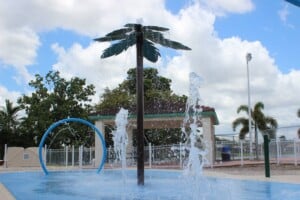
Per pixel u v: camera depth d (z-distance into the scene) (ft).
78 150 84.23
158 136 120.16
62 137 119.85
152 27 39.99
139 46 40.45
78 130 118.62
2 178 53.47
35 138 129.39
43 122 115.24
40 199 30.50
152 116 82.02
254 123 128.98
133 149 85.10
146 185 40.16
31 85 120.37
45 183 45.62
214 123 90.02
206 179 43.32
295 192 32.32
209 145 71.26
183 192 34.27
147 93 118.52
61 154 84.53
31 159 87.76
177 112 80.89
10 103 146.92
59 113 117.60
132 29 39.86
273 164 65.51
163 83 126.62
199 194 32.58
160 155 77.25
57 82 121.19
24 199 30.40
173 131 119.55
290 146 65.16
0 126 141.49
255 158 81.71
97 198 30.99
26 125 120.37
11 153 88.02
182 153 75.82
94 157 84.43
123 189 37.29
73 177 54.13
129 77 124.77
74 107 120.26
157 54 44.96
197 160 42.04
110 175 57.00
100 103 128.47
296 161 62.85
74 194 34.04
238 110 131.54
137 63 40.29
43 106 117.08
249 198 29.40
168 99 117.50
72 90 120.67
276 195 30.81
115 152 82.64
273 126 128.36
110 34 40.42
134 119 84.33
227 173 53.98
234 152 83.76
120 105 119.65
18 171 66.54
